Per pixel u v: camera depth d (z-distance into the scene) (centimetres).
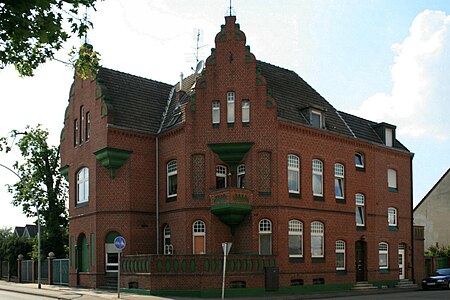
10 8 875
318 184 3102
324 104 3472
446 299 2506
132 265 2642
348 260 3194
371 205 3459
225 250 2305
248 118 2872
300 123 2980
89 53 1345
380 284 3422
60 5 986
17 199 4703
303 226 2941
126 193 2998
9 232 10838
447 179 5034
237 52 2914
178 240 2895
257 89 2880
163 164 3075
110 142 2972
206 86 2919
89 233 3088
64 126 3538
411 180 3875
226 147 2834
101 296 2456
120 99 3181
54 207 4719
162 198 3056
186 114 2916
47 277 3734
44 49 1132
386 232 3556
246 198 2744
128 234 2962
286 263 2797
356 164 3438
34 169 4722
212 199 2766
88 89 3241
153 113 3272
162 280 2486
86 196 3200
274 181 2812
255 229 2772
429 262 3981
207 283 2469
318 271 2978
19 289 3166
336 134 3219
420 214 5162
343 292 2981
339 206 3188
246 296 2555
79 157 3281
